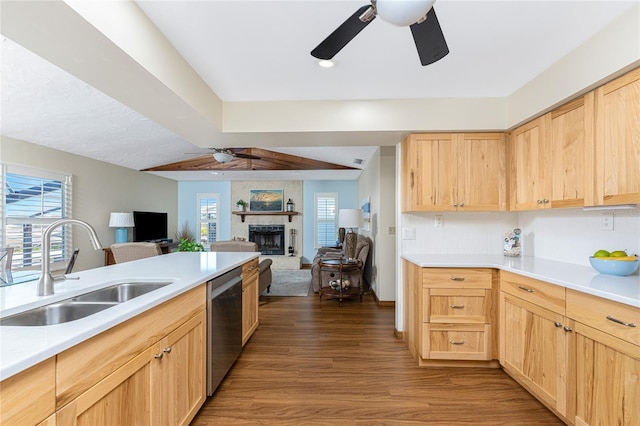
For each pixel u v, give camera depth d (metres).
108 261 5.79
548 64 2.31
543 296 2.10
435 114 2.94
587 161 2.08
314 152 5.78
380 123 2.95
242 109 2.98
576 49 2.08
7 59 2.42
